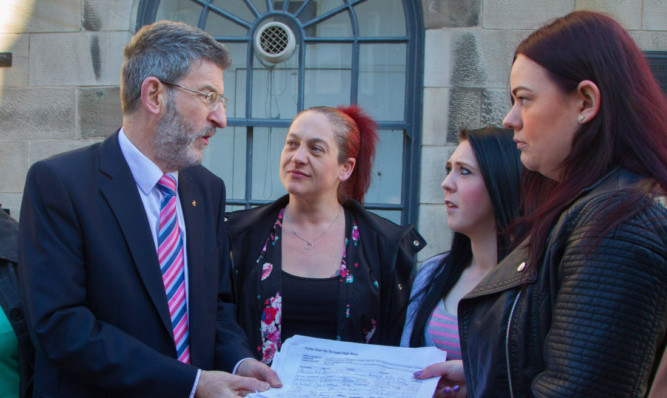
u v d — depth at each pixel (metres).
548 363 0.95
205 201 1.76
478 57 3.23
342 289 1.88
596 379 0.85
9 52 3.40
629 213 0.88
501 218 1.66
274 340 1.86
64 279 1.38
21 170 3.41
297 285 1.88
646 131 0.95
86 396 1.44
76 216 1.43
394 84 3.54
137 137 1.55
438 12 3.26
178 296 1.57
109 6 3.37
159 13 3.58
